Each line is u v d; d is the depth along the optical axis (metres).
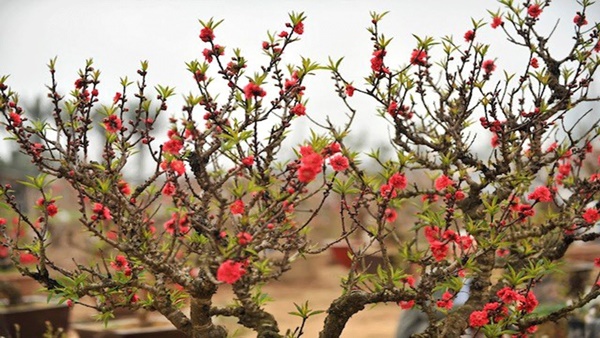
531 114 4.91
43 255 4.29
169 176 4.19
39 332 10.68
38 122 4.16
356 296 4.45
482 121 4.85
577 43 5.22
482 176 5.08
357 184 4.68
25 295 13.66
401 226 12.72
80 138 4.26
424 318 8.15
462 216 4.64
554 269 4.54
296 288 18.55
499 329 4.46
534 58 5.11
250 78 4.09
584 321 9.16
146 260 4.06
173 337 9.14
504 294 4.38
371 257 14.02
